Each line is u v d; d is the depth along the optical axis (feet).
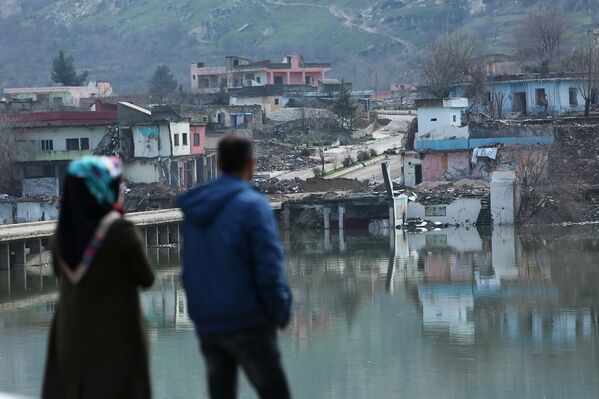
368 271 253.44
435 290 220.43
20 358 155.43
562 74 465.47
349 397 133.90
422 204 361.10
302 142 521.65
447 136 401.70
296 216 368.68
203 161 435.94
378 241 323.78
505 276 237.45
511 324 180.65
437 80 534.37
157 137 404.16
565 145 402.72
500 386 138.82
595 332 171.32
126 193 385.09
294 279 244.22
